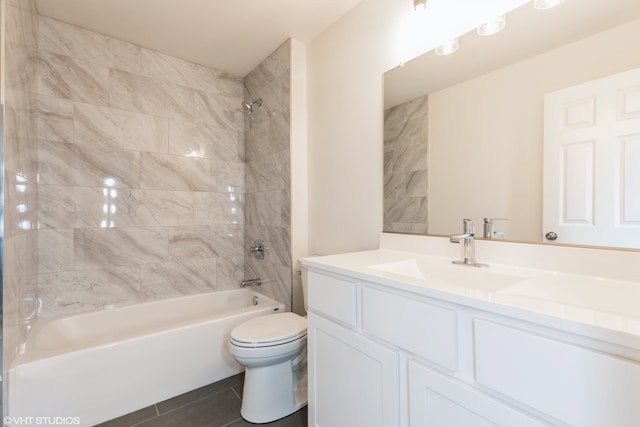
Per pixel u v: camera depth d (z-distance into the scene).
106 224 2.10
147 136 2.26
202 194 2.52
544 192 1.05
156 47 2.26
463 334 0.73
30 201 1.67
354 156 1.80
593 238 0.93
